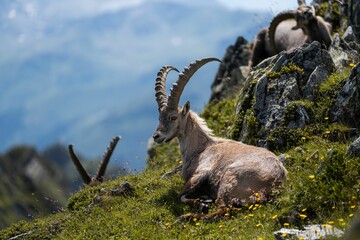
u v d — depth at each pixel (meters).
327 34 35.56
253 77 28.03
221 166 21.95
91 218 23.58
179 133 24.39
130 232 21.36
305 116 25.06
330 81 25.84
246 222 18.77
